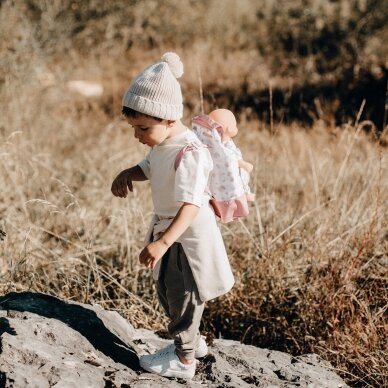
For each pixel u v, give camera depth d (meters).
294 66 11.73
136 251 4.51
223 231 4.69
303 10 12.94
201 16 13.93
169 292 2.65
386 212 4.80
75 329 2.84
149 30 13.62
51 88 8.86
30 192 5.25
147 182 5.67
